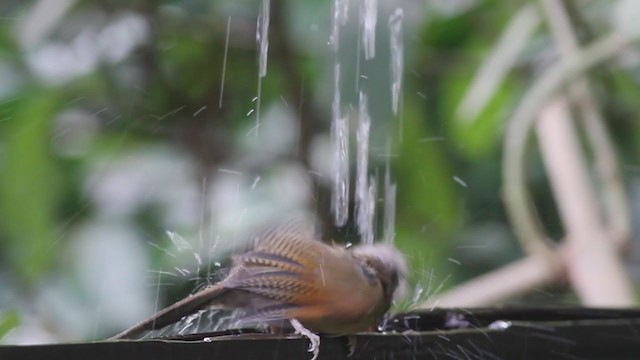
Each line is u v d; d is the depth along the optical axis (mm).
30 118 5207
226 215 5176
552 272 5230
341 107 5090
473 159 5441
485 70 5293
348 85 5086
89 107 5262
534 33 5367
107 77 5262
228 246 4777
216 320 4766
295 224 4734
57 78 5227
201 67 5289
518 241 5383
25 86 5215
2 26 5211
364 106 5082
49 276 5184
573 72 5211
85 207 5234
